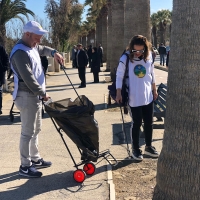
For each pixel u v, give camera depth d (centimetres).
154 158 552
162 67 2647
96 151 479
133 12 938
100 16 3241
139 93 518
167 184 325
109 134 701
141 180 469
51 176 483
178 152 315
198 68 300
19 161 546
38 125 494
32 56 455
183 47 304
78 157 560
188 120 308
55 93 1328
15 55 444
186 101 306
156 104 748
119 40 1436
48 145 627
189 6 298
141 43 501
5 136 702
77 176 457
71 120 452
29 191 438
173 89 315
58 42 3030
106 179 469
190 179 312
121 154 574
